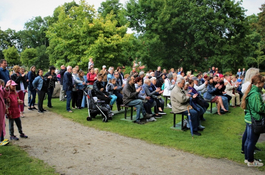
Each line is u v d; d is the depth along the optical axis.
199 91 9.08
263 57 44.25
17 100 5.69
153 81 9.09
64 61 20.77
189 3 26.11
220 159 4.63
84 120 7.71
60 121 7.68
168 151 5.07
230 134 6.38
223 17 25.89
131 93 7.60
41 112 8.95
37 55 54.84
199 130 6.70
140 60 26.45
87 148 5.20
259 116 4.11
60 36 18.77
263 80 4.18
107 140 5.78
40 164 4.25
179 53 27.33
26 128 6.82
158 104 8.44
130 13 27.52
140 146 5.37
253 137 4.21
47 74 9.43
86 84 9.87
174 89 6.66
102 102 7.62
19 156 4.61
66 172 3.97
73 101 9.71
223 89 9.22
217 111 9.12
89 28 17.14
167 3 26.11
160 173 3.99
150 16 26.39
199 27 24.94
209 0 26.48
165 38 27.16
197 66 28.06
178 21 25.64
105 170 4.09
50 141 5.65
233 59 26.05
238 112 9.38
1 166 4.05
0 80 4.96
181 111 6.42
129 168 4.18
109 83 8.79
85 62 17.33
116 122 7.49
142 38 27.31
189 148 5.15
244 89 5.46
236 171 4.10
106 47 17.14
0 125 4.76
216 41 26.33
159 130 6.57
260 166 4.29
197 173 4.01
